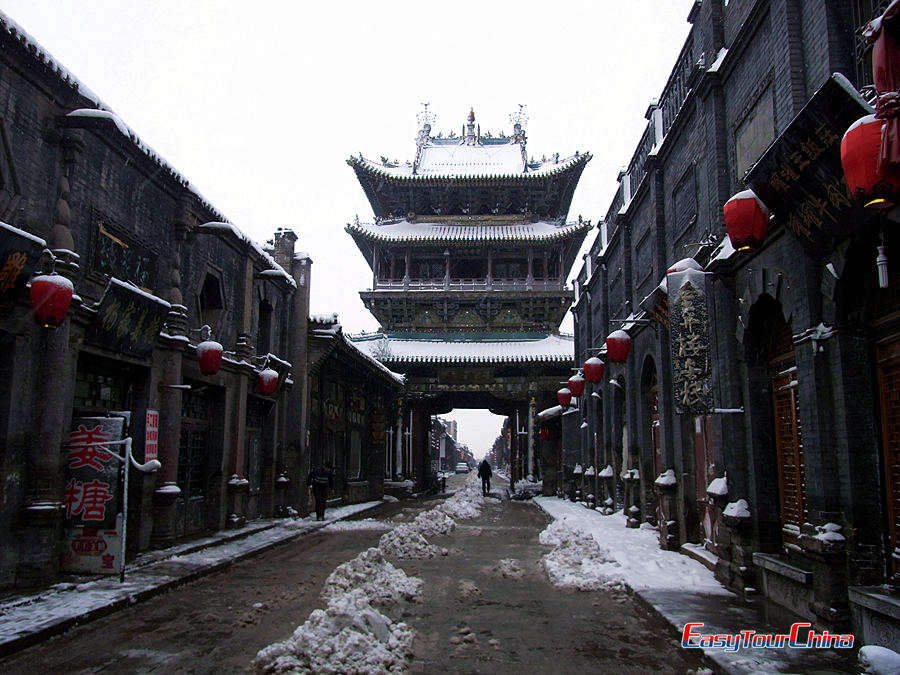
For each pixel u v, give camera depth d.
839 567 6.99
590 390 25.75
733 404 9.95
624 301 18.89
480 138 51.03
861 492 6.86
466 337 42.31
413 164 44.16
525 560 13.23
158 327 11.91
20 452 8.85
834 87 5.71
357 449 31.58
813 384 7.36
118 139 10.95
